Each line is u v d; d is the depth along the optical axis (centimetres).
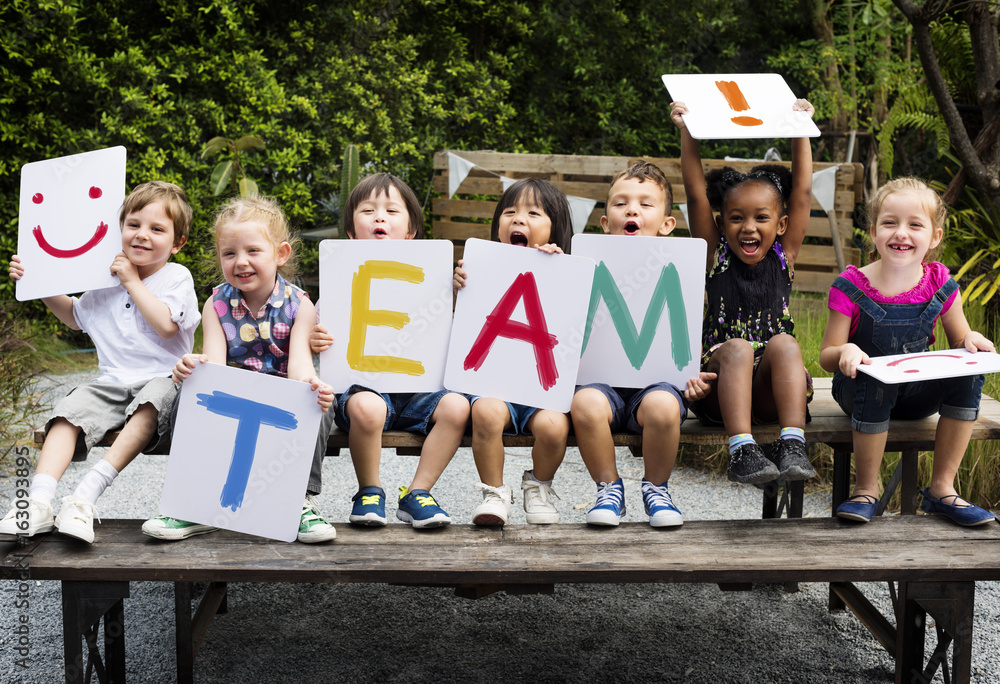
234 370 218
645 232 271
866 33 805
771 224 262
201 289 678
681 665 250
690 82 272
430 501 225
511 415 236
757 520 230
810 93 802
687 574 196
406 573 196
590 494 389
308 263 728
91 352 634
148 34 720
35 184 258
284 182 691
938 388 243
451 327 243
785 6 853
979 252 502
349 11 762
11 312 642
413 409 244
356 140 733
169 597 296
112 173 256
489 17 841
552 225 274
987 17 465
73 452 231
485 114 814
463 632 270
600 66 841
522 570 196
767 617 281
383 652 256
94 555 203
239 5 738
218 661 250
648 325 249
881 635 243
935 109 581
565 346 238
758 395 248
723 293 270
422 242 244
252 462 217
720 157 839
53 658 248
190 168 666
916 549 209
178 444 217
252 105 700
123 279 246
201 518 216
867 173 773
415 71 773
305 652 256
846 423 251
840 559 202
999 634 265
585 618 280
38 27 636
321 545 212
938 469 235
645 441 233
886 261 243
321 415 217
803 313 560
